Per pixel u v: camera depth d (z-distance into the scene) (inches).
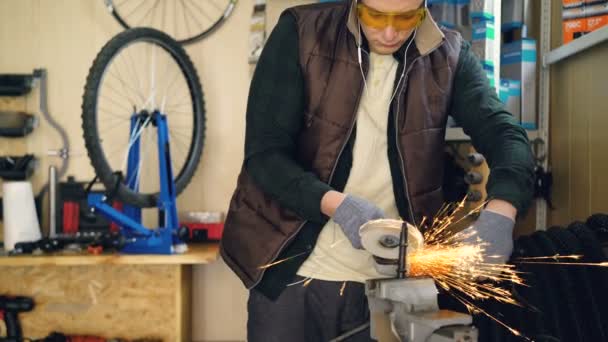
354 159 53.0
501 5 91.3
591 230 50.3
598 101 69.7
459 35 55.4
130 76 108.4
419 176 52.6
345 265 53.1
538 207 85.9
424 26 50.8
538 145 85.9
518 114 86.2
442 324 31.7
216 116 109.3
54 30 107.3
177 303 94.4
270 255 52.9
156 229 91.7
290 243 53.2
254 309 55.8
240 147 109.3
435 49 52.4
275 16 103.9
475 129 50.3
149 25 108.6
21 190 96.7
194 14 108.8
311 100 52.1
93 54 107.7
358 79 51.3
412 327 32.6
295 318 53.9
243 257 55.1
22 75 104.8
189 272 105.9
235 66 108.8
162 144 91.4
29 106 107.3
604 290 47.1
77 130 107.7
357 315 53.7
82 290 95.4
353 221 43.6
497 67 82.5
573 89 77.4
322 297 53.5
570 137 78.4
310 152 53.2
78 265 95.3
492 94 51.7
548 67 85.3
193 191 109.7
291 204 48.5
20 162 103.7
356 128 52.7
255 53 104.4
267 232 53.7
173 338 94.7
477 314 51.1
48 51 107.3
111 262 86.7
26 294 95.7
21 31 107.3
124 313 95.4
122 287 95.3
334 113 51.6
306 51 51.8
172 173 92.2
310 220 51.2
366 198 53.8
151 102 108.5
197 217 104.6
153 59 108.2
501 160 45.5
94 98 87.5
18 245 90.2
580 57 74.9
